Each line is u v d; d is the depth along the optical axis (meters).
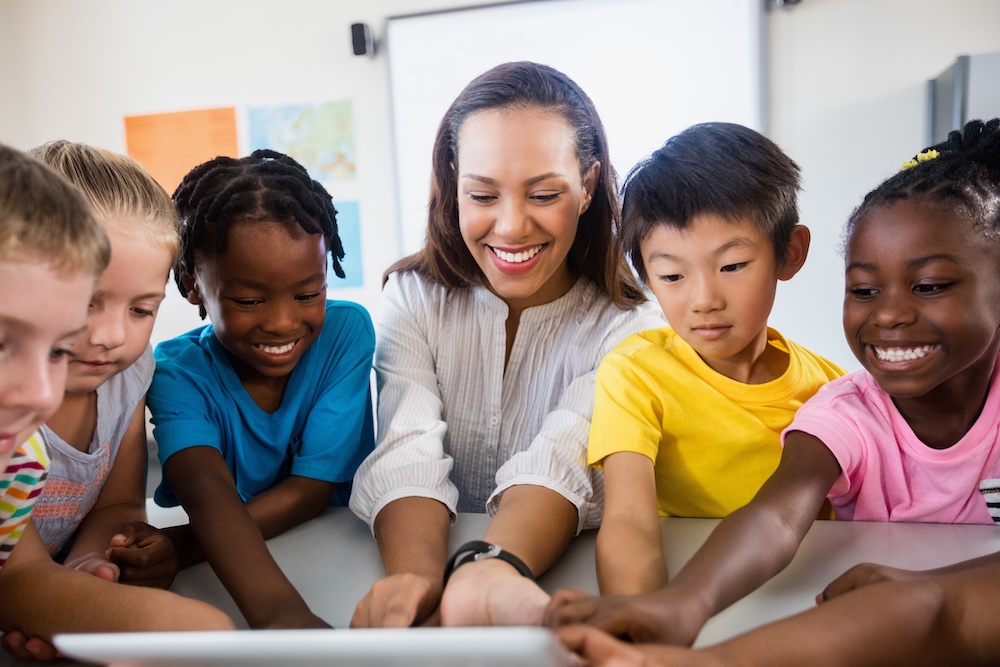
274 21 2.70
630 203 0.84
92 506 0.81
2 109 2.88
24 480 0.58
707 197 0.76
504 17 2.54
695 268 0.78
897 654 0.49
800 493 0.67
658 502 0.89
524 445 0.99
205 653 0.36
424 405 0.90
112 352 0.65
